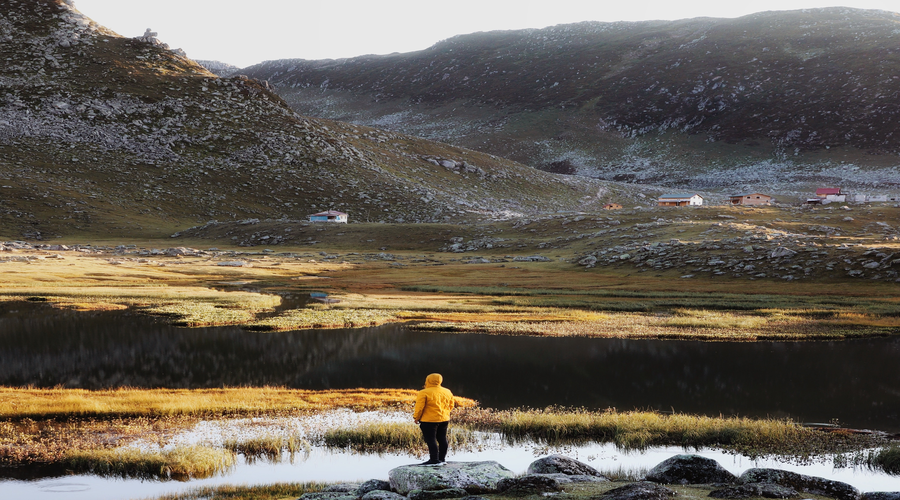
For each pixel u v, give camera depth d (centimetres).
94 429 2336
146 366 3650
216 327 4962
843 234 11400
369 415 2605
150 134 19562
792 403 2903
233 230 15388
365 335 4656
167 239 14775
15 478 1825
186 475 1853
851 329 4784
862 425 2542
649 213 14500
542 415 2477
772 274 7719
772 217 13350
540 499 1169
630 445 2170
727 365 3703
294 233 15112
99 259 10431
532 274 8994
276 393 2950
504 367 3638
